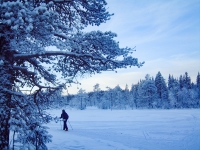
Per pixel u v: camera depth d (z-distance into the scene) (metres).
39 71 5.60
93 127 16.84
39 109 5.38
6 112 4.17
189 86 89.12
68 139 9.83
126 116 31.89
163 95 76.31
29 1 4.12
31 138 4.66
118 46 5.30
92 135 12.10
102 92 105.06
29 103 4.91
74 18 6.17
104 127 16.89
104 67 5.48
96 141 9.66
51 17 4.06
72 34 5.40
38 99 5.84
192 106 73.06
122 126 17.59
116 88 101.19
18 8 3.46
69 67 5.95
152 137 11.79
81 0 5.66
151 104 72.69
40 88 5.42
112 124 19.36
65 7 5.85
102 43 5.16
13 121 4.17
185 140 10.83
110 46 5.21
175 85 84.75
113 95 92.81
